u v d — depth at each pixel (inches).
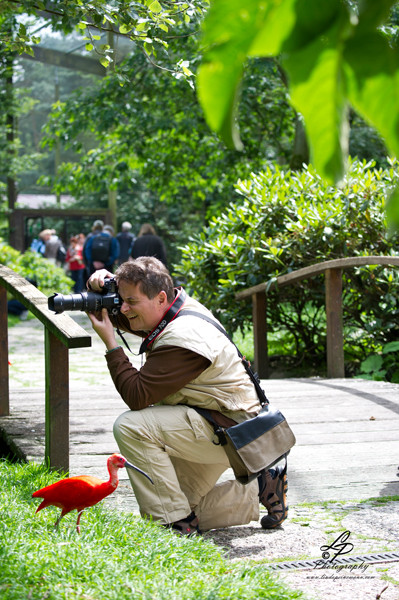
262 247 324.5
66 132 591.8
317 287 325.4
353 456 172.1
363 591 100.8
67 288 682.8
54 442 148.4
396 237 298.2
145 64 522.3
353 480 155.6
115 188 613.9
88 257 633.0
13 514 114.7
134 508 138.9
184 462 123.4
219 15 27.4
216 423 117.6
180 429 117.2
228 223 346.3
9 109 824.3
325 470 161.8
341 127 27.8
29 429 191.3
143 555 98.7
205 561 102.1
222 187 655.1
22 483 138.1
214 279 355.3
